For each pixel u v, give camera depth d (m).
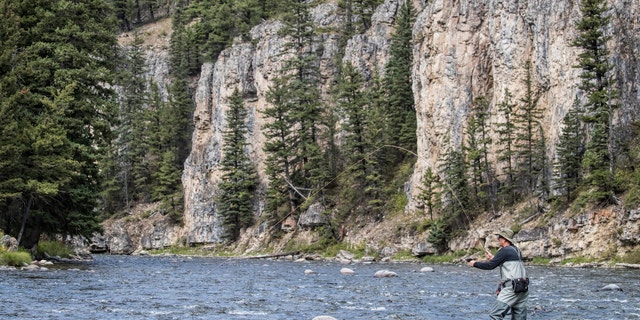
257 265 49.97
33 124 43.31
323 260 63.94
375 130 73.25
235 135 87.88
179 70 123.06
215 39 114.00
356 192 75.75
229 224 85.00
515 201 57.00
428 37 70.50
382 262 58.47
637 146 49.53
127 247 96.31
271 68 94.88
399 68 80.06
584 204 48.16
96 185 49.00
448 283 31.06
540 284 29.73
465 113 65.81
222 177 86.69
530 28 60.53
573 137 51.69
